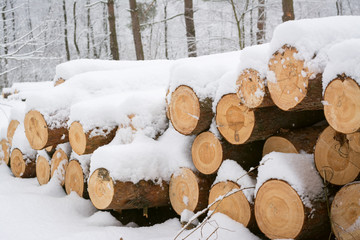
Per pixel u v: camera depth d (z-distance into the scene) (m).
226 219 2.99
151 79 4.98
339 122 2.03
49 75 22.31
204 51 17.94
